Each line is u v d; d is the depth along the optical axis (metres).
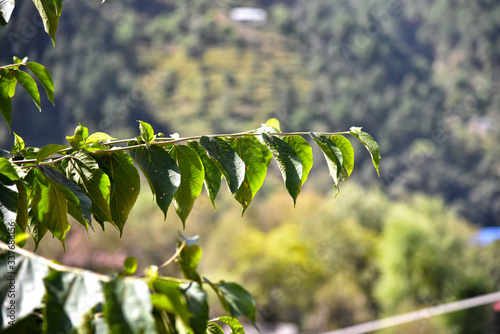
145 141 0.98
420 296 15.64
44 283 0.54
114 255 9.97
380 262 16.36
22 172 0.93
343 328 14.72
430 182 38.31
